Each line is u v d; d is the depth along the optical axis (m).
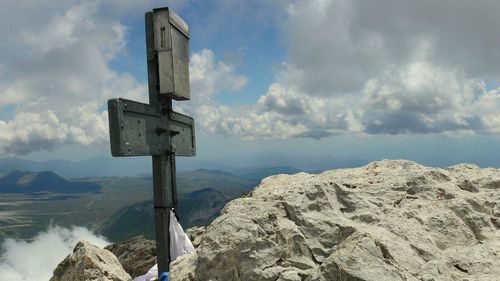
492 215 1.47
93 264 2.12
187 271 1.37
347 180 1.65
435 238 1.36
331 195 1.46
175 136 1.97
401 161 1.86
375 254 1.17
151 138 1.69
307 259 1.28
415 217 1.42
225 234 1.31
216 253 1.28
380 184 1.57
